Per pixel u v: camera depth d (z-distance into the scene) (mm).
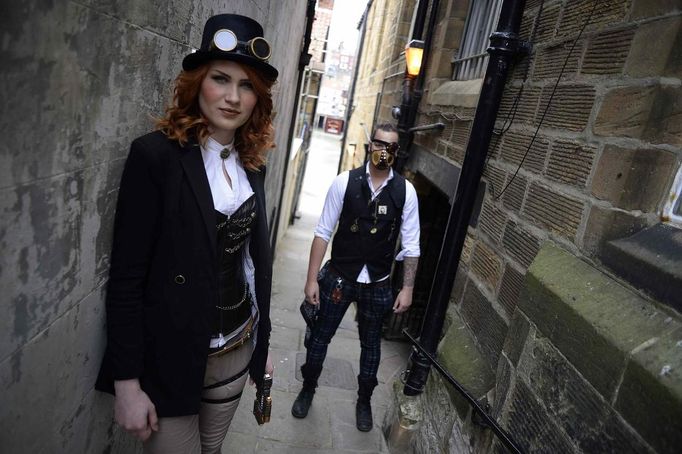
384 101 6188
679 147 1075
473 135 2023
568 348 1208
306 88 9422
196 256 1047
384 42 7250
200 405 1244
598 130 1324
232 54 1005
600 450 1022
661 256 1044
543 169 1606
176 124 1025
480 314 1956
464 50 3420
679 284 963
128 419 1034
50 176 748
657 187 1122
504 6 1881
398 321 4234
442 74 3568
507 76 1997
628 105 1213
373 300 2449
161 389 1087
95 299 1028
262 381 1443
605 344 1070
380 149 2236
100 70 858
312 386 2660
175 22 1245
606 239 1229
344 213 2363
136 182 959
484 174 2109
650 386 913
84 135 841
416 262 2498
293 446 2428
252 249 1317
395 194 2334
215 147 1121
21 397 789
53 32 679
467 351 1949
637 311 1061
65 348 921
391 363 3766
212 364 1234
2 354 706
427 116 3705
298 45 5227
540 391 1304
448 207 4082
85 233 922
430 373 2305
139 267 1003
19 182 666
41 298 792
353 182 2330
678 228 1061
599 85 1352
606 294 1160
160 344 1062
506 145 1927
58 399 933
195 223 1034
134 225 971
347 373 3348
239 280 1254
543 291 1370
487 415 1491
